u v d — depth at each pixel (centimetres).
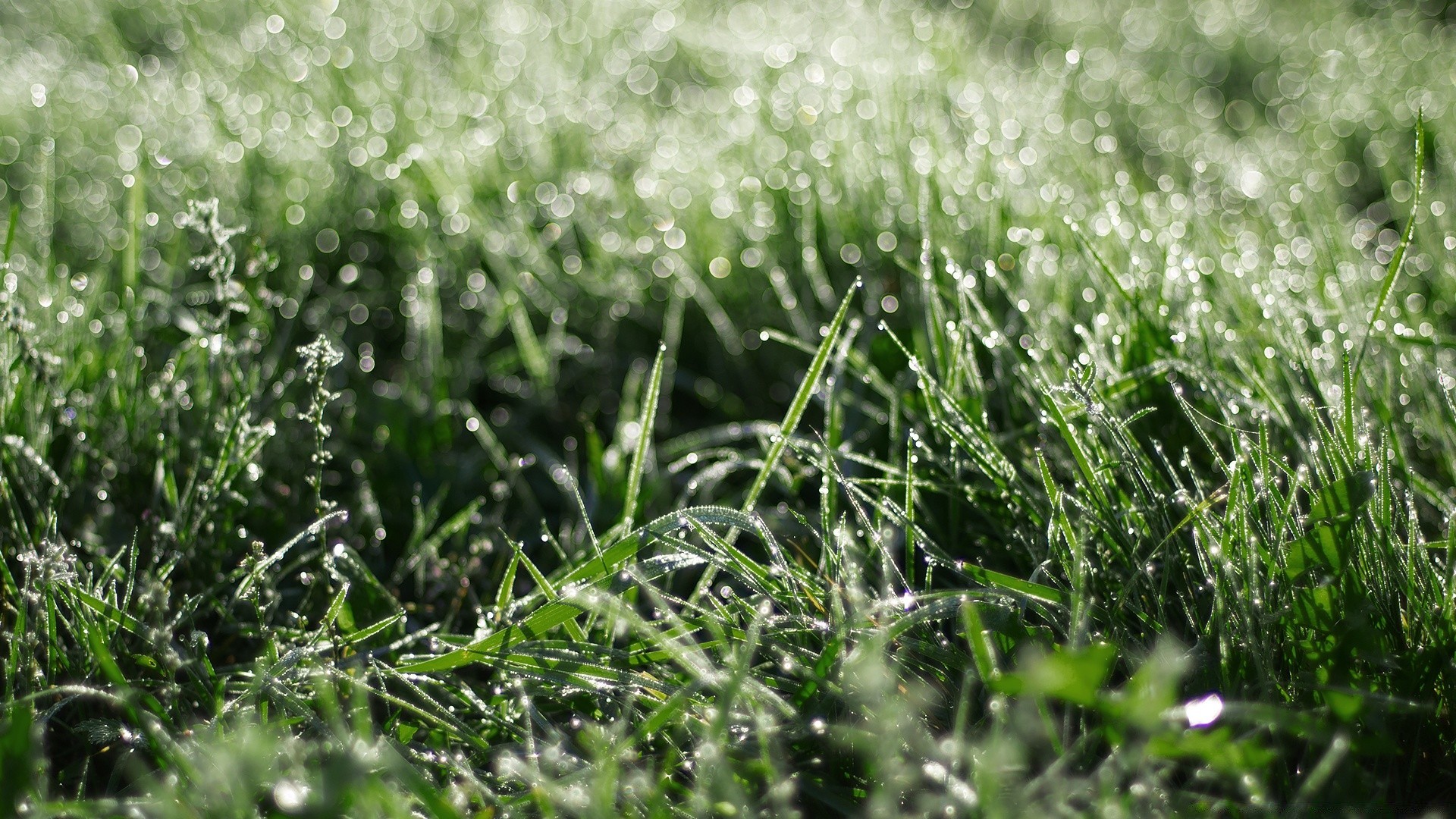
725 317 106
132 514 92
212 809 76
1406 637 81
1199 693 80
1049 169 111
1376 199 139
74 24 172
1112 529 84
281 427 96
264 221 109
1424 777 80
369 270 111
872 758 78
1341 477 81
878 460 96
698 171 117
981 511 88
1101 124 149
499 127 123
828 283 107
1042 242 103
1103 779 76
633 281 109
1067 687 75
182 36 154
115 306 102
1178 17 240
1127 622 83
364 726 78
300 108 127
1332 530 80
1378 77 171
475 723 84
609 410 106
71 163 123
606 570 84
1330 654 80
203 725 81
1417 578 81
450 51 161
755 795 80
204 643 83
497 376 105
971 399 91
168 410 92
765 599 85
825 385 96
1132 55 216
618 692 82
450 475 98
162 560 88
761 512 94
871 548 87
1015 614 81
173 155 117
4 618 86
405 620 88
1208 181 127
